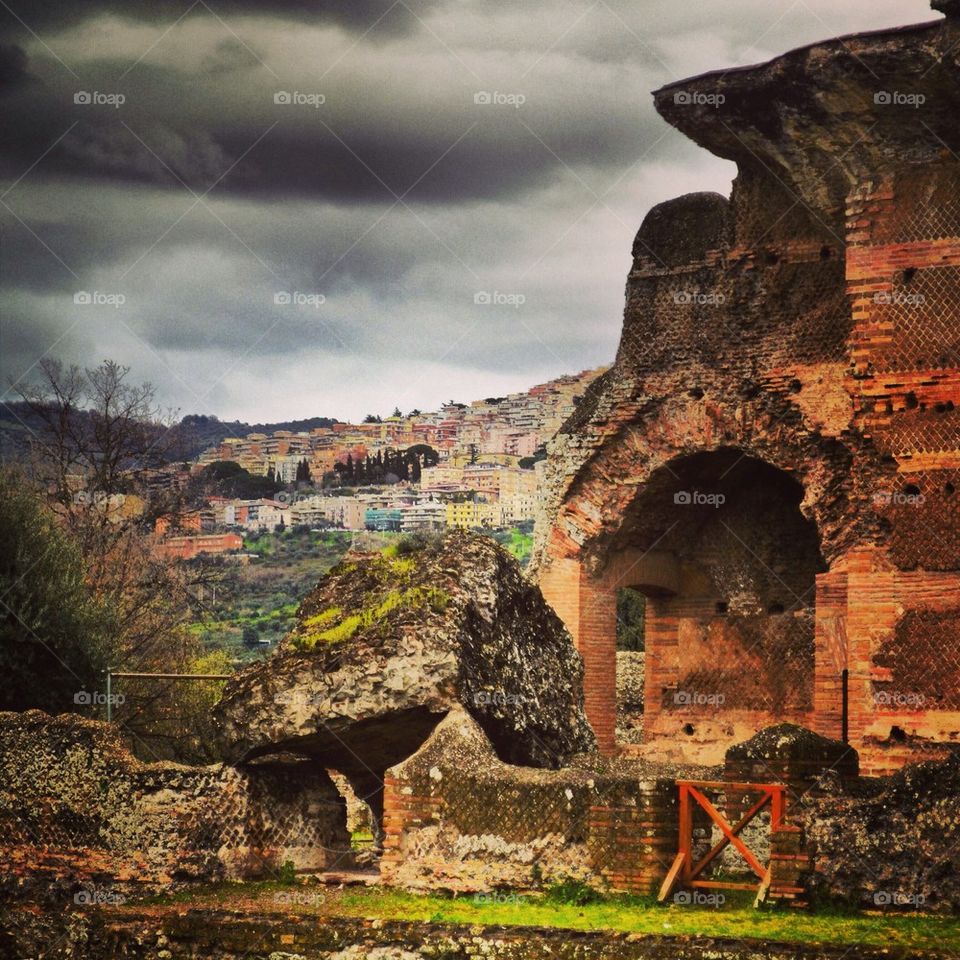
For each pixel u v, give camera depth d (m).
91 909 23.27
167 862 24.39
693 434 37.47
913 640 31.53
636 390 38.34
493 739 25.27
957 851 20.02
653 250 38.25
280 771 25.50
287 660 25.03
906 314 31.62
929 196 31.48
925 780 20.38
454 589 25.42
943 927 19.34
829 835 20.50
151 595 51.00
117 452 55.00
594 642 39.38
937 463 31.34
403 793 23.28
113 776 24.98
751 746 21.34
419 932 20.67
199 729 44.06
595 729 39.16
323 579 26.69
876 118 31.69
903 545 31.80
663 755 40.53
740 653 40.41
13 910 23.86
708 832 22.16
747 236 36.66
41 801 25.30
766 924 19.67
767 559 40.16
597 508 39.12
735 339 36.88
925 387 31.41
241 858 24.56
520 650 26.28
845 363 35.09
